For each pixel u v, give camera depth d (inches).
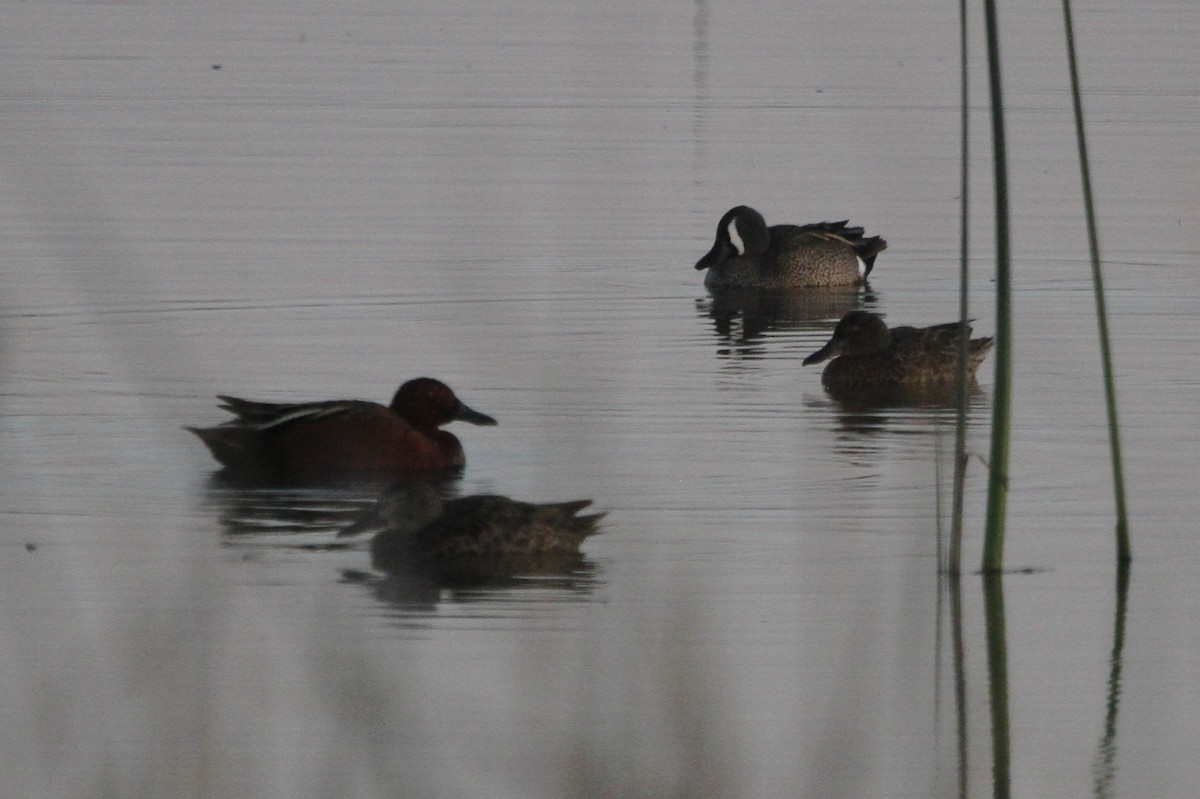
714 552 535.5
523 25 1812.3
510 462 641.6
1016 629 478.3
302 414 629.0
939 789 395.2
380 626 474.6
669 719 360.8
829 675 445.4
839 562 527.2
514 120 1378.0
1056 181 1195.9
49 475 614.9
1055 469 625.0
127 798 371.6
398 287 931.3
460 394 736.3
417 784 380.2
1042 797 392.8
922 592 502.9
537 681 432.8
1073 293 943.7
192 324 845.2
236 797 376.2
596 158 1264.8
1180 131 1325.0
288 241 1018.7
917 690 444.1
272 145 1270.9
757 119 1398.9
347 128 1334.9
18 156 1210.6
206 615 482.3
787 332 894.4
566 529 535.8
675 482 611.2
